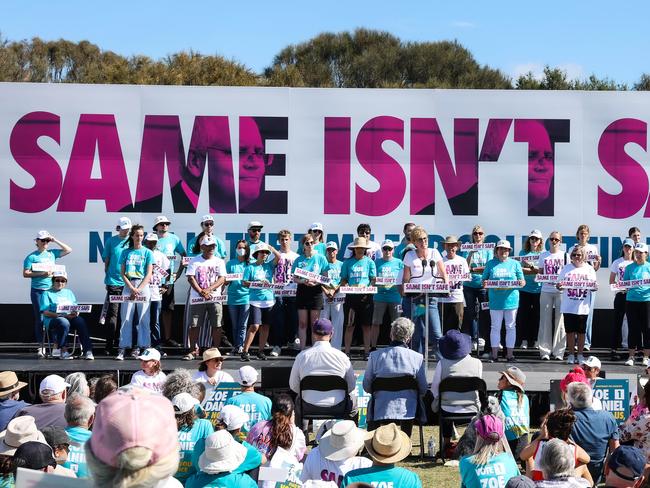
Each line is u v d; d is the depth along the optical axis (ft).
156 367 30.19
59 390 23.43
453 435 31.91
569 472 16.80
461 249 44.19
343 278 41.83
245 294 42.09
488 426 18.90
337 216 46.47
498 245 40.93
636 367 40.63
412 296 38.81
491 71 135.74
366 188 46.42
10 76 128.06
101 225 46.14
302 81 113.70
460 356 29.09
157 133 46.26
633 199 46.34
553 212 46.50
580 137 46.42
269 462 20.52
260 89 46.42
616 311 42.75
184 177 46.29
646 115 46.32
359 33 138.21
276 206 46.42
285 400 22.65
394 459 17.42
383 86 128.98
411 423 28.84
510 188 46.47
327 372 28.71
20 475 8.12
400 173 46.39
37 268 41.73
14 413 24.16
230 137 46.37
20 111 45.85
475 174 46.44
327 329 29.09
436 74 134.10
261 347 42.19
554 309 42.45
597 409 24.70
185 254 45.88
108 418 7.30
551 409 29.30
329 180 46.44
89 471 7.36
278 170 46.44
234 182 46.37
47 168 45.91
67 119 46.01
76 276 46.03
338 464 19.34
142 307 41.27
